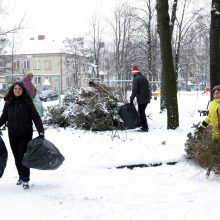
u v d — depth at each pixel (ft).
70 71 189.67
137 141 33.40
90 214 18.56
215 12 42.68
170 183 23.57
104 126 39.81
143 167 27.20
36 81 137.80
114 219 18.01
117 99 42.55
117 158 27.68
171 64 40.01
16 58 215.10
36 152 21.15
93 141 33.50
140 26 120.47
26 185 22.00
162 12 39.42
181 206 19.71
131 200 20.58
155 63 134.31
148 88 39.52
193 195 21.42
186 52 167.63
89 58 176.65
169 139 34.19
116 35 148.77
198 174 24.81
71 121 41.83
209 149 24.34
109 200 20.54
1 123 22.21
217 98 25.00
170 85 40.14
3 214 18.49
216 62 42.91
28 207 19.39
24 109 21.76
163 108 56.59
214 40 42.78
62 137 35.70
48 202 20.08
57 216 18.28
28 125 21.86
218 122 24.62
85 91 43.01
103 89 43.37
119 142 33.01
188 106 68.49
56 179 24.00
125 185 23.12
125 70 147.43
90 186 22.81
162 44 39.91
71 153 29.40
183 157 28.17
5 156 21.93
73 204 19.88
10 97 21.89
